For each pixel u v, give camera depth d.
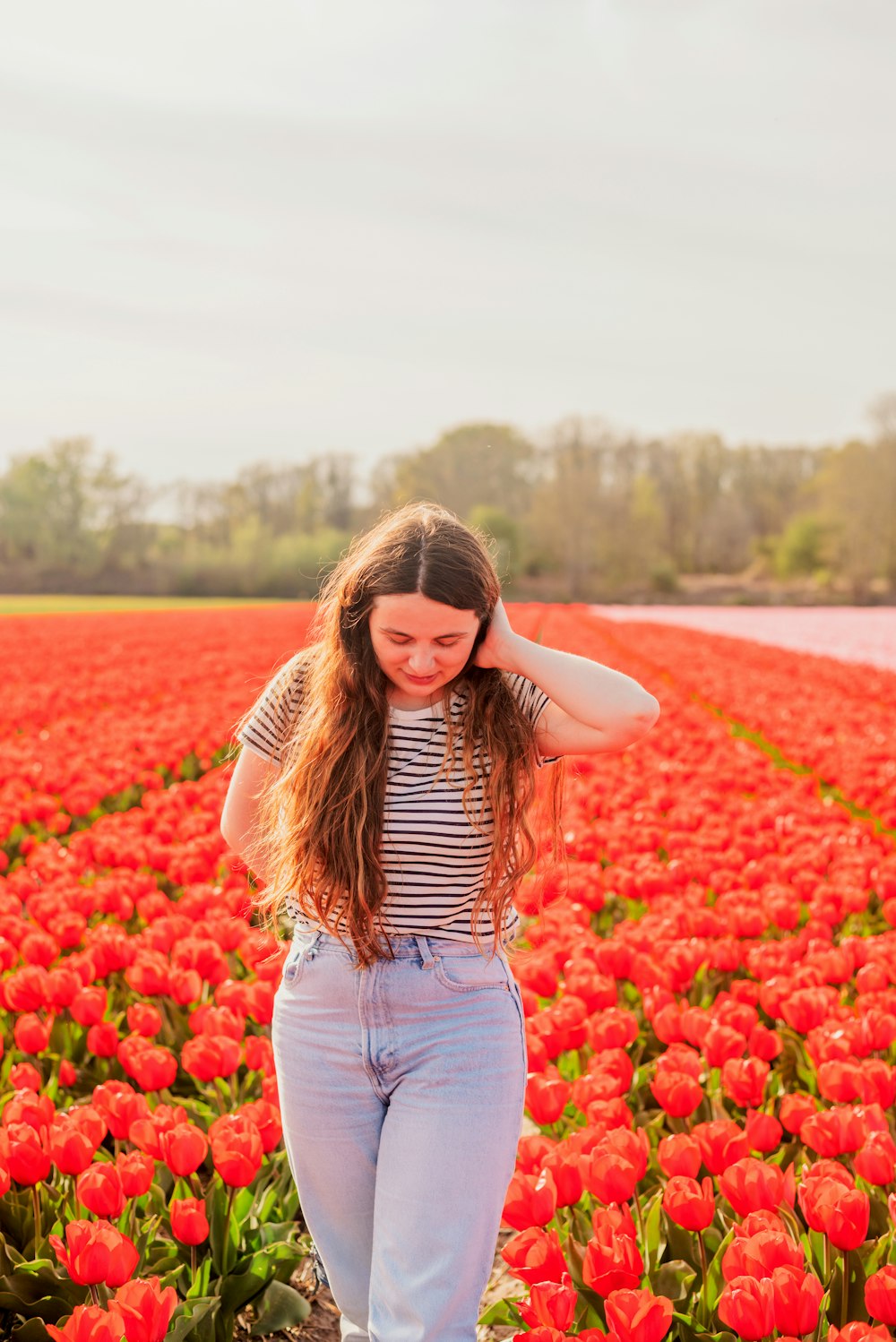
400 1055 2.37
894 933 5.18
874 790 8.48
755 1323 2.32
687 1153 3.00
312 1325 3.33
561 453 95.62
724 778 9.15
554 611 51.78
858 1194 2.68
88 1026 4.17
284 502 97.44
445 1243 2.24
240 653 24.16
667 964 4.54
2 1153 3.03
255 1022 4.56
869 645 29.94
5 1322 3.04
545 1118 3.38
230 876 6.28
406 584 2.28
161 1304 2.39
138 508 91.62
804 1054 4.37
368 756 2.38
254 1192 3.42
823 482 81.62
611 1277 2.54
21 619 41.50
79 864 6.43
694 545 94.81
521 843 2.48
